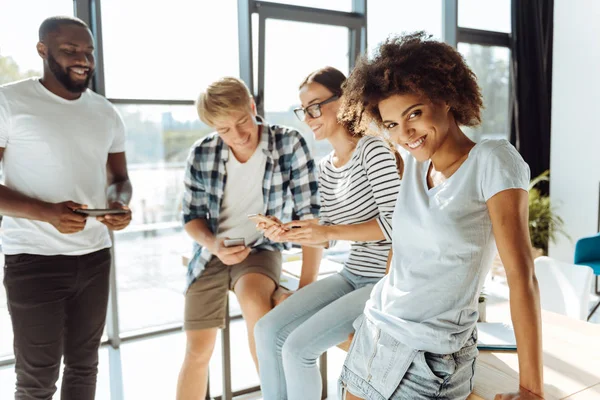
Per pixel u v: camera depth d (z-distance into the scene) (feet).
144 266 12.79
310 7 13.30
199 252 7.89
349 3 14.05
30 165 6.41
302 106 6.88
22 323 6.36
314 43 13.58
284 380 6.43
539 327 3.87
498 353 5.32
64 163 6.53
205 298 7.66
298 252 11.28
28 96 6.41
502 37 17.03
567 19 16.42
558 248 17.04
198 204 7.97
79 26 6.56
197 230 7.73
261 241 7.83
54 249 6.44
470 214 4.10
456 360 4.32
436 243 4.21
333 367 11.12
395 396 4.44
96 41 11.14
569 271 7.78
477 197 4.09
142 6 11.59
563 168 16.89
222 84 7.09
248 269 7.48
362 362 4.76
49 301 6.39
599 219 15.88
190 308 7.68
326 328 5.82
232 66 12.91
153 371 10.95
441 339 4.22
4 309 11.22
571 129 16.56
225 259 7.22
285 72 13.26
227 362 8.96
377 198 6.17
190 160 7.88
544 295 8.05
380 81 4.22
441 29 15.75
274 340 6.34
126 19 11.45
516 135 17.07
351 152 6.69
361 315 5.28
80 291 6.73
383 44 4.41
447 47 4.26
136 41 11.62
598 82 15.71
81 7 10.98
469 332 4.36
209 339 7.73
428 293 4.32
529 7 16.71
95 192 6.86
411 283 4.44
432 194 4.35
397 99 4.18
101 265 6.90
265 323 6.47
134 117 11.94
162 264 13.01
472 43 16.40
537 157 17.42
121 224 6.63
